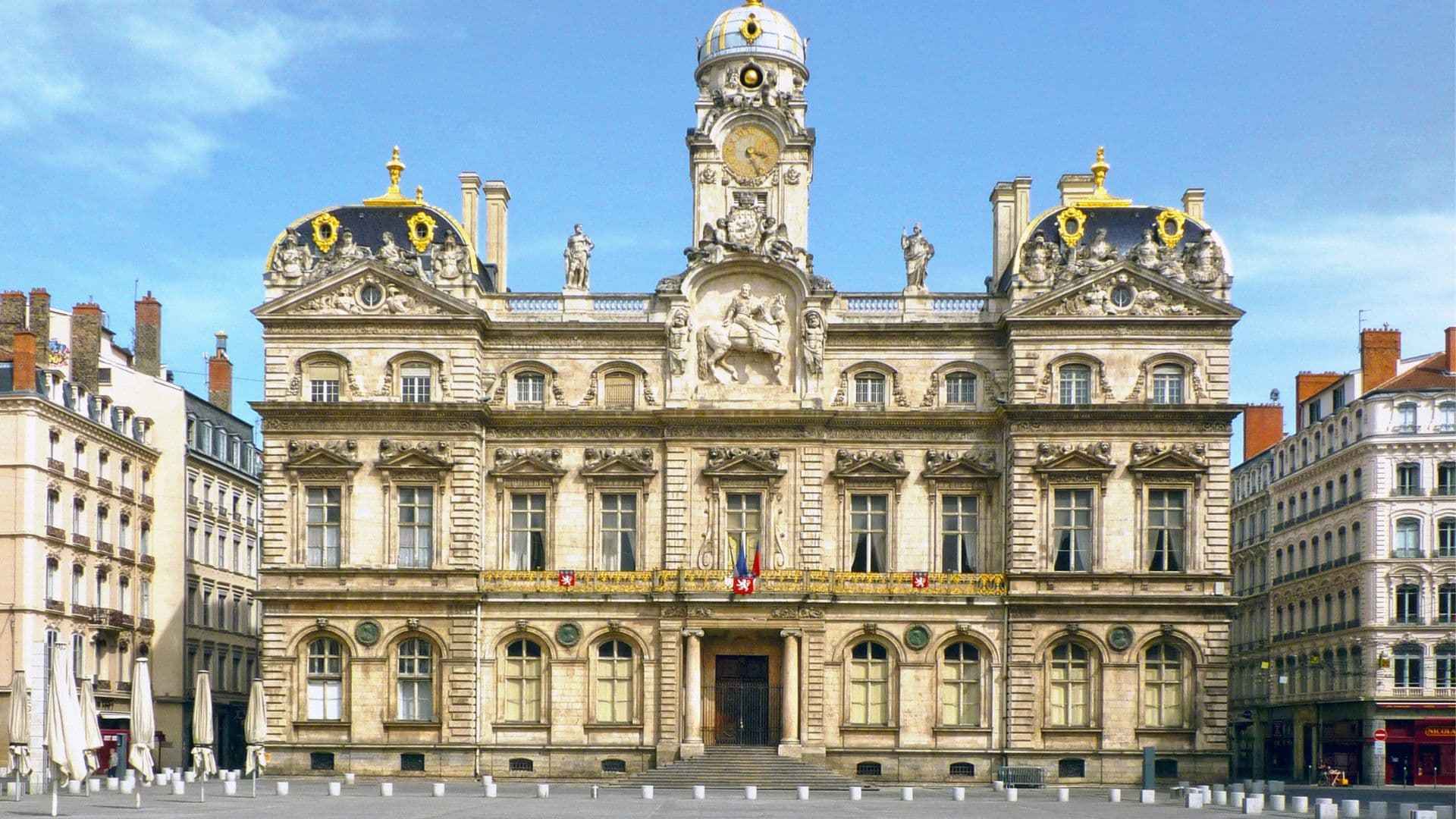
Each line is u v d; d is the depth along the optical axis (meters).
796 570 87.75
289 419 89.19
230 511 120.06
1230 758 87.81
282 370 89.69
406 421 89.12
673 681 87.69
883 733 87.94
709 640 89.69
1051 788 85.75
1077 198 95.62
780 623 87.50
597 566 89.88
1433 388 108.69
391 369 89.56
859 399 90.94
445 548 88.44
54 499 94.44
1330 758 114.31
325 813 62.56
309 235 91.81
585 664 88.62
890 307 91.94
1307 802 72.44
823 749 87.06
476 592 87.75
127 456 105.25
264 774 87.81
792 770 85.31
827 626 88.56
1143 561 87.50
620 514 90.56
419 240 91.44
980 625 88.19
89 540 98.56
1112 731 86.88
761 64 96.12
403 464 88.81
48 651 92.06
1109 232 90.81
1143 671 87.38
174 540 109.12
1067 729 87.00
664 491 89.75
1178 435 88.00
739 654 89.88
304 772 87.81
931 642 88.19
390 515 88.69
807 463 89.44
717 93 93.19
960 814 65.06
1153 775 84.44
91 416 101.56
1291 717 122.88
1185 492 88.06
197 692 72.62
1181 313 88.56
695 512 89.50
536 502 90.94
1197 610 87.12
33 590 91.25
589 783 86.69
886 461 89.88
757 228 90.75
